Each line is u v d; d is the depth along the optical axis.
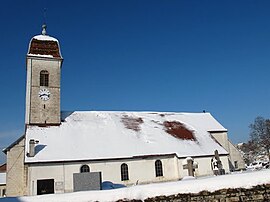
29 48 33.84
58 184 26.39
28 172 26.02
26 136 29.30
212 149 33.88
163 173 30.58
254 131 68.00
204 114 43.75
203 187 11.86
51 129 31.12
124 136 32.31
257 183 11.52
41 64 33.56
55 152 27.67
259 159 70.88
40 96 32.59
